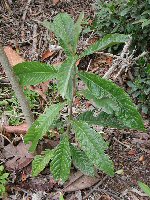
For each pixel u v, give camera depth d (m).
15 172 0.58
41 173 0.58
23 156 0.59
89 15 0.83
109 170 0.47
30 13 0.85
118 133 0.64
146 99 0.65
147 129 0.64
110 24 0.74
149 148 0.62
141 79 0.64
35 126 0.47
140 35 0.69
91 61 0.75
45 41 0.79
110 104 0.45
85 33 0.79
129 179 0.58
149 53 0.70
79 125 0.48
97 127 0.64
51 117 0.47
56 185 0.57
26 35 0.81
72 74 0.45
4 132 0.63
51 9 0.85
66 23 0.44
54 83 0.71
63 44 0.44
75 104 0.68
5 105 0.68
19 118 0.65
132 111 0.46
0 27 0.82
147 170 0.59
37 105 0.68
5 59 0.47
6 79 0.72
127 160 0.61
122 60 0.67
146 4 0.66
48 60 0.76
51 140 0.60
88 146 0.47
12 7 0.86
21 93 0.51
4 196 0.56
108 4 0.72
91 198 0.56
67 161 0.49
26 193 0.57
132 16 0.68
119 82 0.70
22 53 0.78
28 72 0.47
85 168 0.52
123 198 0.56
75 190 0.57
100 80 0.44
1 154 0.60
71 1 0.86
